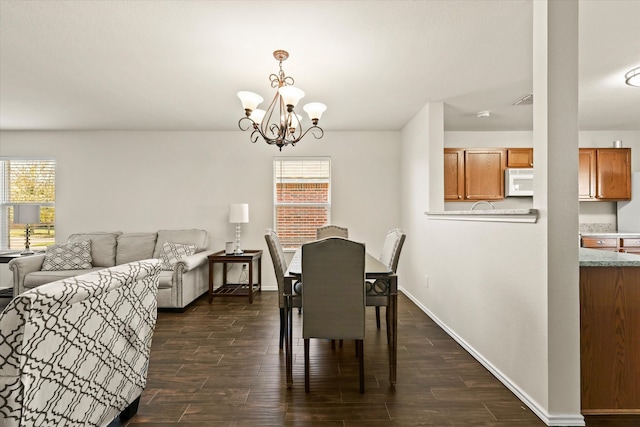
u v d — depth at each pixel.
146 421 1.75
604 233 4.36
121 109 3.84
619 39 2.29
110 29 2.17
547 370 1.72
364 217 4.91
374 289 2.17
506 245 2.10
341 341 2.73
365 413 1.82
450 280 3.01
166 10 1.96
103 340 1.46
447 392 2.03
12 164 4.77
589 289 1.80
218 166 4.87
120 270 1.55
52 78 2.95
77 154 4.78
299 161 4.91
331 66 2.72
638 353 1.81
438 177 3.62
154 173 4.83
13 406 1.05
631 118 4.23
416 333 3.07
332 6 1.93
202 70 2.79
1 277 4.69
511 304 2.05
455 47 2.42
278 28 2.16
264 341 2.89
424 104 3.71
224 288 4.71
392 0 1.89
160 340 2.92
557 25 1.70
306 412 1.83
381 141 4.91
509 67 2.75
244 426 1.71
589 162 4.52
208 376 2.25
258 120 2.63
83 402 1.35
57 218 4.75
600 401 1.79
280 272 2.63
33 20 2.06
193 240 4.52
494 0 1.89
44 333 1.13
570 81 1.70
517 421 1.74
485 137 4.95
